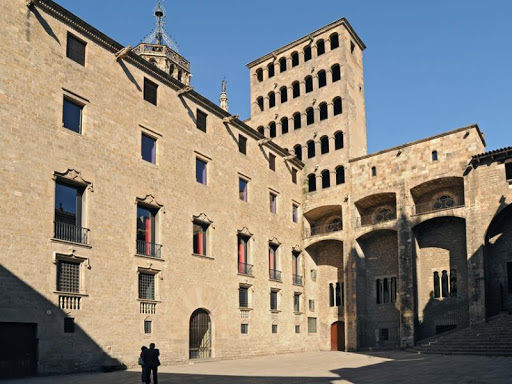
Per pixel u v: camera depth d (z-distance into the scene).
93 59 31.95
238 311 41.41
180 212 36.84
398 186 47.75
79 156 29.78
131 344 31.03
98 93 31.83
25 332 25.67
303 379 23.70
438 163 45.78
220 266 40.09
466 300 44.22
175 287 35.25
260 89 61.78
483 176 42.53
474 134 44.31
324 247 54.75
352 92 55.56
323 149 56.19
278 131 58.78
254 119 61.44
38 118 27.77
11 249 25.28
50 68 28.95
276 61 61.03
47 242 27.03
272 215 48.53
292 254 51.38
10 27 27.14
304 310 51.25
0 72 26.23
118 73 33.62
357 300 48.47
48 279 26.75
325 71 56.44
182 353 34.81
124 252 31.69
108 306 29.94
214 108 42.06
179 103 38.56
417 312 45.25
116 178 32.03
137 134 34.25
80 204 29.80
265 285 45.59
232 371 28.41
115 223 31.42
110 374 26.98
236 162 44.16
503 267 42.62
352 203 50.53
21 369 25.12
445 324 44.72
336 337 52.12
